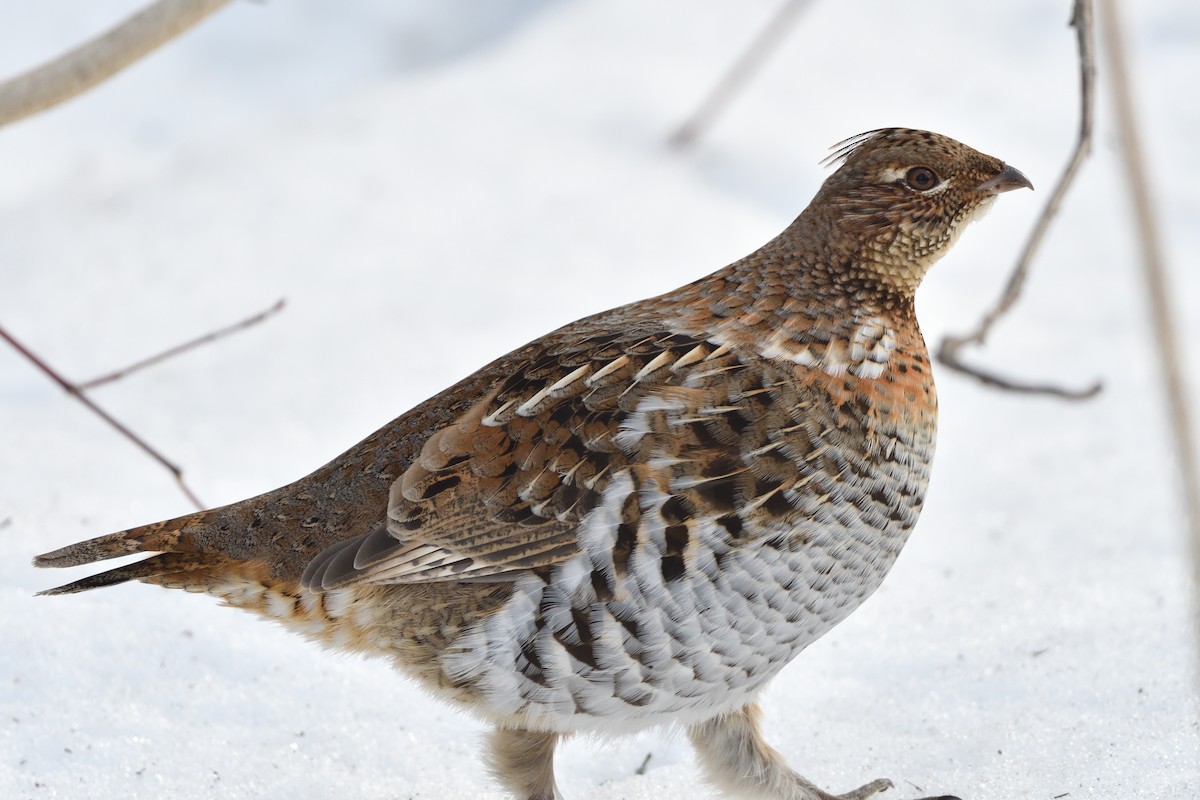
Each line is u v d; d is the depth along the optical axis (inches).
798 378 275.9
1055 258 551.8
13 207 582.2
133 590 355.3
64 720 306.3
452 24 744.3
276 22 725.9
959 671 339.3
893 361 284.4
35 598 345.4
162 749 301.9
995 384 378.6
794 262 289.7
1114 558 385.7
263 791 293.1
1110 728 307.4
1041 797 286.7
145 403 455.2
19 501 389.4
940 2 673.6
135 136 655.1
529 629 265.6
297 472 419.8
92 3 668.7
